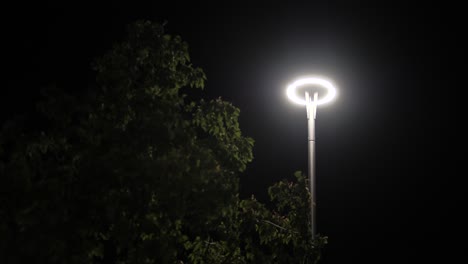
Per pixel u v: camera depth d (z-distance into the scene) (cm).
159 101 698
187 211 707
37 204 600
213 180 700
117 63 718
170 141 662
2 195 594
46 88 669
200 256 856
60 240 585
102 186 630
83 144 667
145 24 747
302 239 898
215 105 788
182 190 652
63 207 604
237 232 865
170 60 747
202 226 792
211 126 792
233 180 749
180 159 657
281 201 921
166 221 689
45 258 565
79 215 607
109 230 688
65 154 702
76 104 673
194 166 683
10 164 601
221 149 775
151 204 673
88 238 682
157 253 641
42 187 596
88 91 680
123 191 652
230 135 800
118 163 630
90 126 679
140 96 700
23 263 547
